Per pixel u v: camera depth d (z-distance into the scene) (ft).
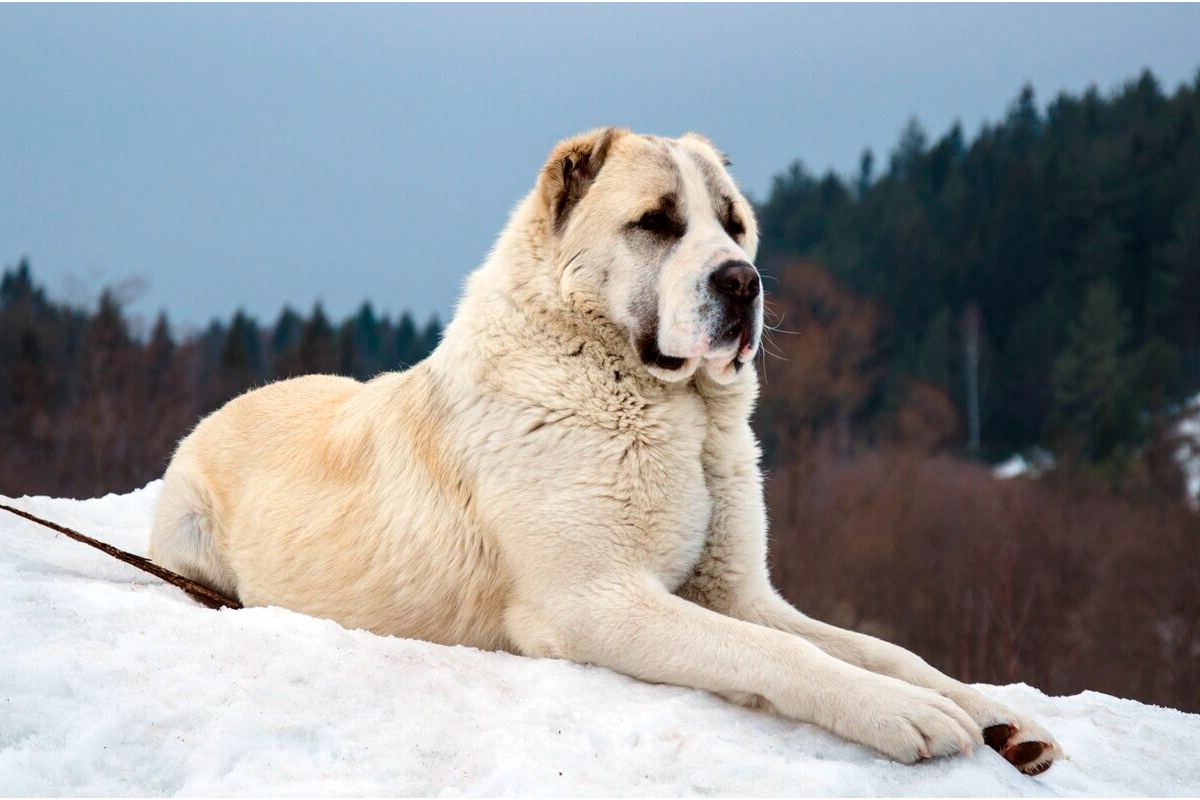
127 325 133.90
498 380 17.87
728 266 17.51
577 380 17.58
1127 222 261.85
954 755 14.24
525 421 17.34
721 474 18.49
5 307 152.97
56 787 12.12
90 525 25.05
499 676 15.88
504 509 17.15
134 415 123.34
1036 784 14.26
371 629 18.24
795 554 115.44
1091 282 238.68
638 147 18.83
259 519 19.99
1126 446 168.14
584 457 17.04
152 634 15.60
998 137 321.32
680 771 13.48
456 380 18.38
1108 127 305.94
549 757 13.44
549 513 16.85
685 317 17.43
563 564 16.81
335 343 207.41
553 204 18.42
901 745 14.14
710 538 18.47
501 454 17.34
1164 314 234.17
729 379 18.01
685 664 15.65
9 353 135.54
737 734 14.57
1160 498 134.21
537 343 18.03
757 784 13.24
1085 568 111.65
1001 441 211.00
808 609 110.83
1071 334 212.64
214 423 22.85
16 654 14.48
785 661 15.14
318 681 14.79
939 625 104.58
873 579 112.27
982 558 111.55
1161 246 253.44
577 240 18.21
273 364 195.52
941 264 252.01
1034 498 135.54
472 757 13.44
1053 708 18.63
